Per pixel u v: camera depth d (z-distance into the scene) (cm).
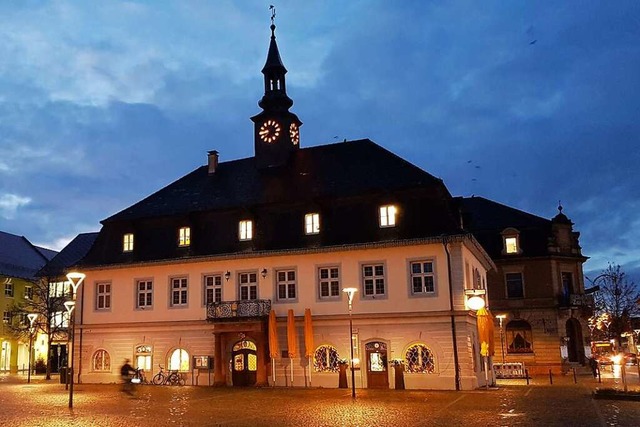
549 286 4709
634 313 5209
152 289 3694
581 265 4884
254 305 3331
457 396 2605
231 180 3984
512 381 3694
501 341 4519
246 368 3388
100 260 3875
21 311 5162
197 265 3606
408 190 3256
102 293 3828
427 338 3059
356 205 3356
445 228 3136
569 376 4194
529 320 4706
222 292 3519
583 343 4734
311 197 3491
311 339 3155
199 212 3706
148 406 2272
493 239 4909
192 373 3472
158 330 3625
